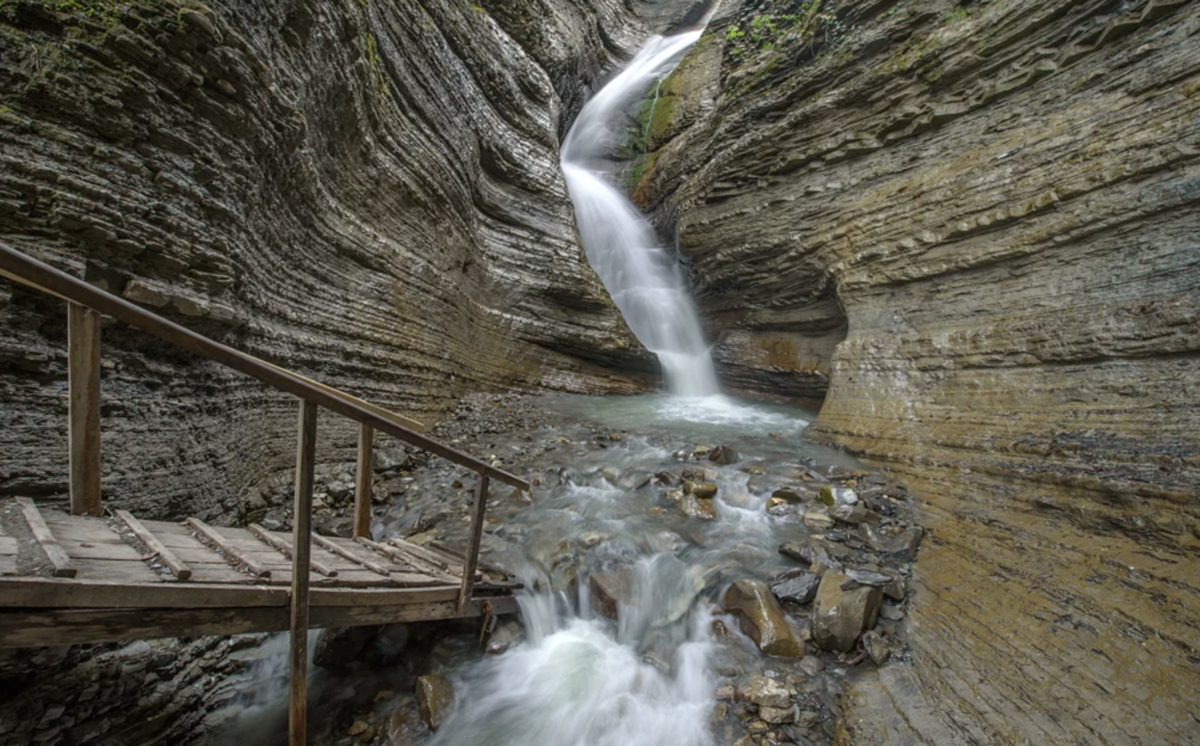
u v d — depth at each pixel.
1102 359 5.58
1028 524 4.80
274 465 5.68
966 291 7.36
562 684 3.59
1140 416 5.02
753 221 11.66
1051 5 7.21
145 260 3.98
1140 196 5.66
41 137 3.45
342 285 7.11
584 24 18.91
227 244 4.62
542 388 11.76
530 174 12.41
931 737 2.88
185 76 4.13
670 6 24.86
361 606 3.10
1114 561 3.94
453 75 10.02
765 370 12.22
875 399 7.84
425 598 3.47
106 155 3.72
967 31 8.23
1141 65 6.17
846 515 5.38
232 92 4.50
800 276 10.76
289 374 2.48
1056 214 6.45
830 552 4.73
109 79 3.73
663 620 4.07
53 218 3.44
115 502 3.68
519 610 4.12
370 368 7.45
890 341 8.07
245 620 2.64
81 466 3.17
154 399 4.04
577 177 16.86
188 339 2.25
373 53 7.34
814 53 11.25
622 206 16.78
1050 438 5.50
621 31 22.83
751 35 13.13
